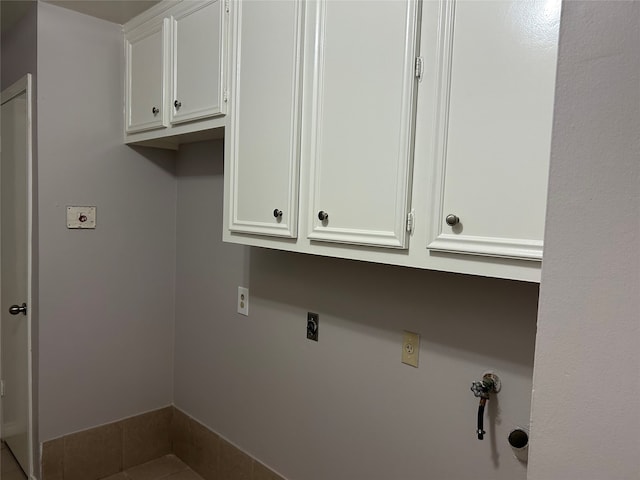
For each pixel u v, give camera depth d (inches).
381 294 60.1
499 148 37.4
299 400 72.0
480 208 38.7
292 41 53.2
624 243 19.4
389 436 59.8
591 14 20.2
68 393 86.0
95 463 90.1
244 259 81.5
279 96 55.2
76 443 87.4
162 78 76.3
